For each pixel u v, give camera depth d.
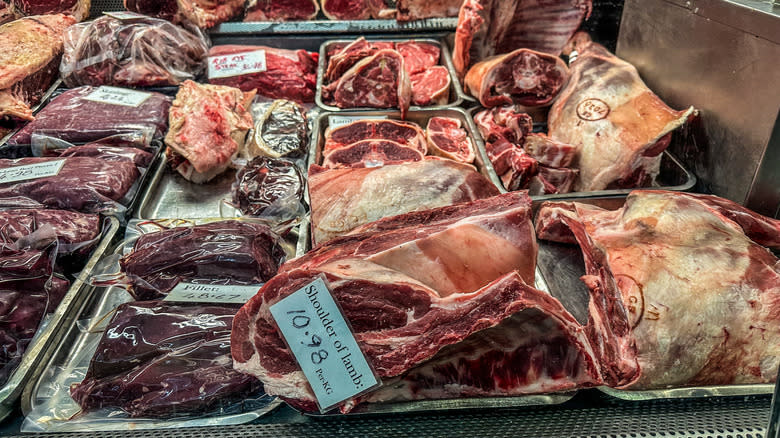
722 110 0.62
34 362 0.44
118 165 0.65
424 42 0.99
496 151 0.71
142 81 0.84
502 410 0.39
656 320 0.41
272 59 0.91
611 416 0.39
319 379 0.36
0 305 0.45
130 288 0.50
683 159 0.71
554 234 0.60
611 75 0.73
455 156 0.72
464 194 0.52
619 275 0.43
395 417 0.39
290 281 0.35
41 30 0.85
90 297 0.53
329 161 0.69
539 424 0.38
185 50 0.87
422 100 0.83
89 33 0.84
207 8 0.97
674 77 0.71
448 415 0.39
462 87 0.88
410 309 0.36
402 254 0.39
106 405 0.41
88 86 0.83
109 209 0.61
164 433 0.38
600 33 0.88
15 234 0.52
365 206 0.52
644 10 0.77
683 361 0.41
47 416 0.41
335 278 0.35
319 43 1.00
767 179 0.56
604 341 0.42
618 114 0.68
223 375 0.41
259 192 0.62
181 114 0.73
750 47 0.57
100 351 0.43
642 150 0.65
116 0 1.01
